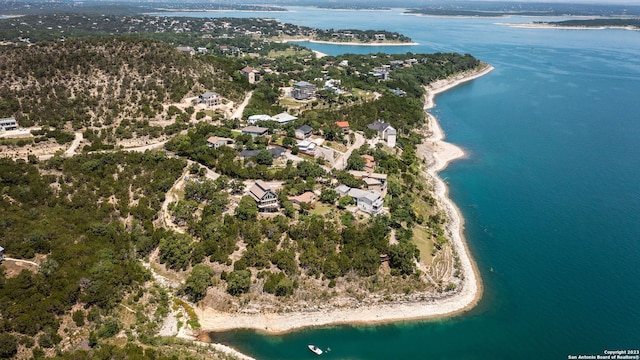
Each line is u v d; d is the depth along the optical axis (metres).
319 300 121.69
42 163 162.50
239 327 114.12
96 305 108.25
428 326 117.44
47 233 122.12
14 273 109.81
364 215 150.88
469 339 113.88
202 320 115.25
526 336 114.94
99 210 141.25
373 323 117.38
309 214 147.25
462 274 135.75
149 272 124.69
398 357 107.75
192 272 122.94
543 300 126.75
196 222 142.00
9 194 142.50
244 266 125.62
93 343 98.44
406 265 130.12
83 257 117.75
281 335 112.38
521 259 144.62
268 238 137.38
